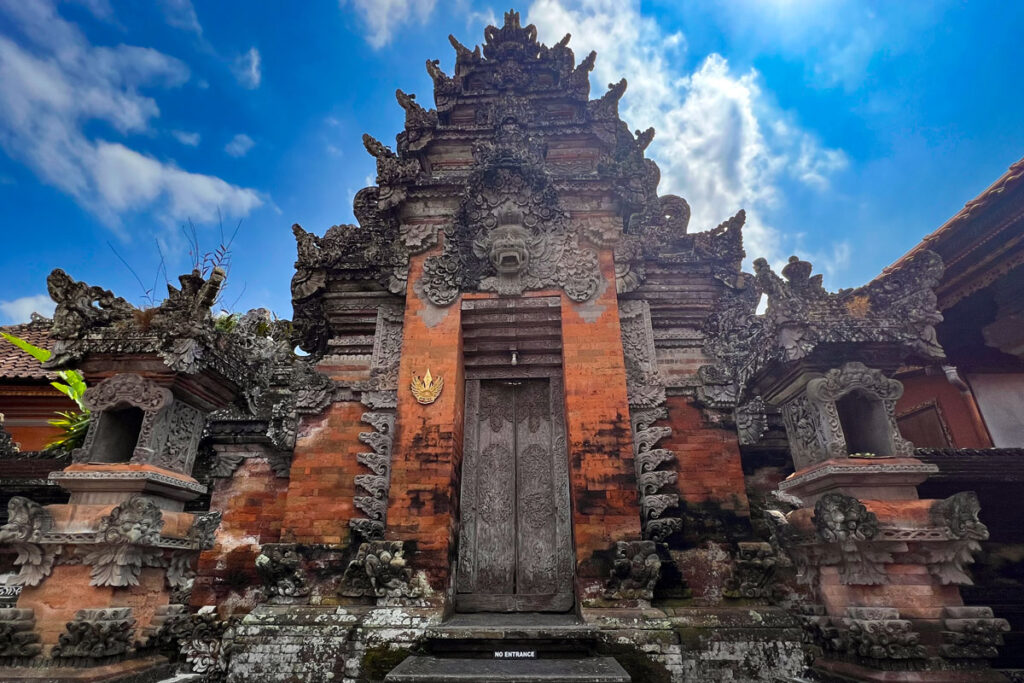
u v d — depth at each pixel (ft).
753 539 27.07
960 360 36.19
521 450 32.14
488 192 33.86
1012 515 27.02
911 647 17.42
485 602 28.53
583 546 26.12
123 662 20.36
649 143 38.96
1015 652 24.62
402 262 33.27
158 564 22.18
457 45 44.19
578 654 23.52
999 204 24.32
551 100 41.96
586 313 31.17
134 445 24.93
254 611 25.71
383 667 23.49
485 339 32.89
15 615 19.94
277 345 36.22
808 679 20.38
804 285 22.25
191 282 24.82
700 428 29.30
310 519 28.45
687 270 33.14
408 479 27.96
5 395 54.24
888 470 19.49
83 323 23.62
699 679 23.27
